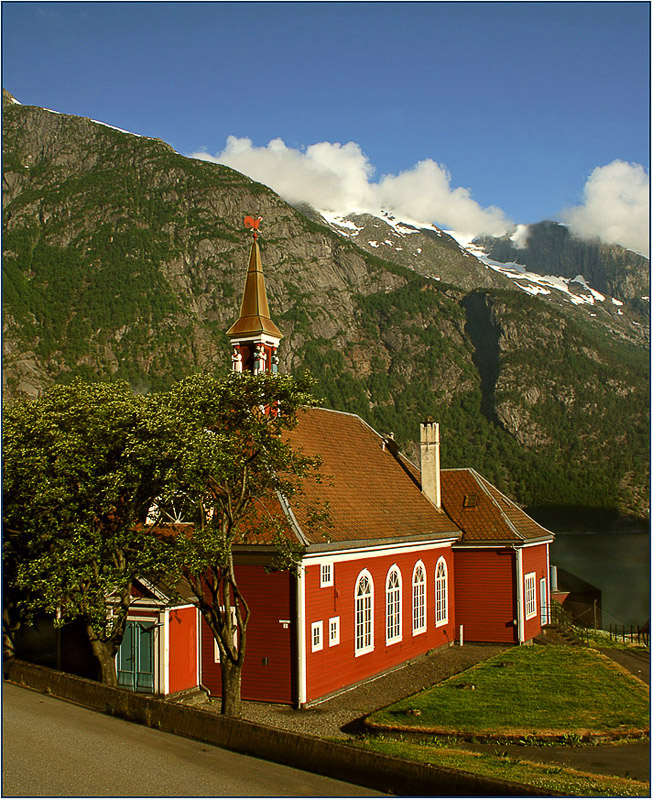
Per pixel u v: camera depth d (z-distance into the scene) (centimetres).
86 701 1975
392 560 3541
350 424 4319
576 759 2112
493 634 4150
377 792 1368
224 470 2286
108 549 2380
